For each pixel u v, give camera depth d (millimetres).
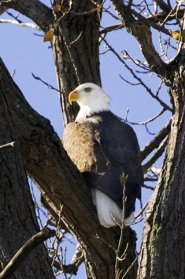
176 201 11000
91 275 11469
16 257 7770
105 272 11398
